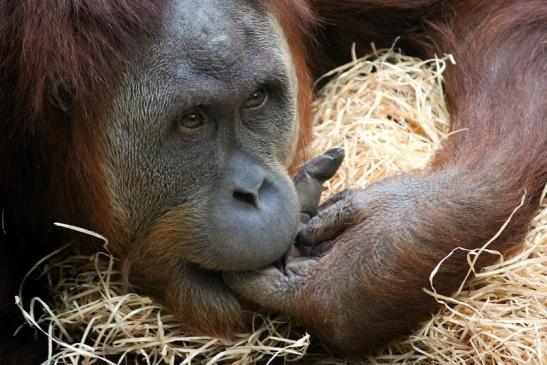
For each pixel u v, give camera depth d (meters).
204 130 4.72
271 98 4.93
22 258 5.68
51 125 4.94
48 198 5.36
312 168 5.15
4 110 5.02
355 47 6.80
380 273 4.84
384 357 5.01
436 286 4.95
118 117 4.71
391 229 4.93
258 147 4.88
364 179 5.81
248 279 4.97
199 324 5.09
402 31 6.77
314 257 5.01
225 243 4.75
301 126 5.67
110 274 5.21
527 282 5.16
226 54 4.59
